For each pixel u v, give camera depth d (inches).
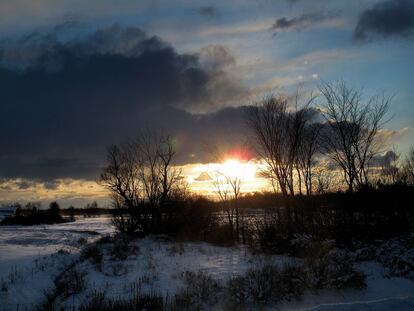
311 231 1083.9
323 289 611.8
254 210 1445.6
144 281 689.6
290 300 572.7
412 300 459.5
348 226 1069.8
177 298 560.4
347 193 1197.7
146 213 1596.9
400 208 1153.4
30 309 615.8
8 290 698.2
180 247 1092.5
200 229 1407.5
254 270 680.4
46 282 780.0
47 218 3860.7
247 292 568.7
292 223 1140.5
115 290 647.8
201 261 883.4
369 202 1168.8
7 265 934.4
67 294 655.1
